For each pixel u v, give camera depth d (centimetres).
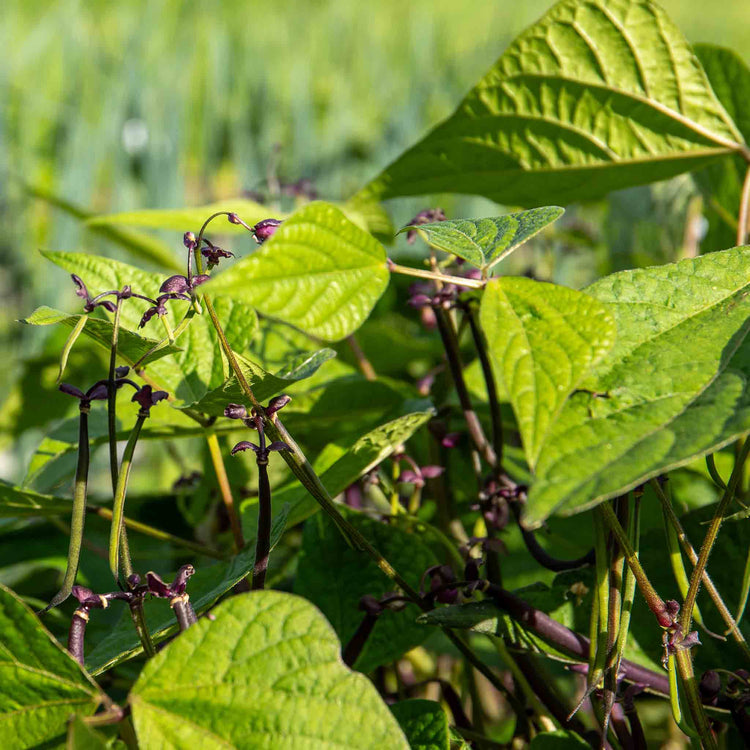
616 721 70
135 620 66
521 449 95
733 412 59
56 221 265
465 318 80
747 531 75
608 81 83
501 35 385
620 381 62
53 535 95
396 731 62
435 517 96
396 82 334
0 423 125
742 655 74
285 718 62
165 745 62
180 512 106
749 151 85
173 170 282
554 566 75
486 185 89
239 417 68
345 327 62
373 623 74
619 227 129
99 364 125
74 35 289
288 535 101
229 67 315
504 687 75
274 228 67
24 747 63
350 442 84
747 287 65
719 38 434
